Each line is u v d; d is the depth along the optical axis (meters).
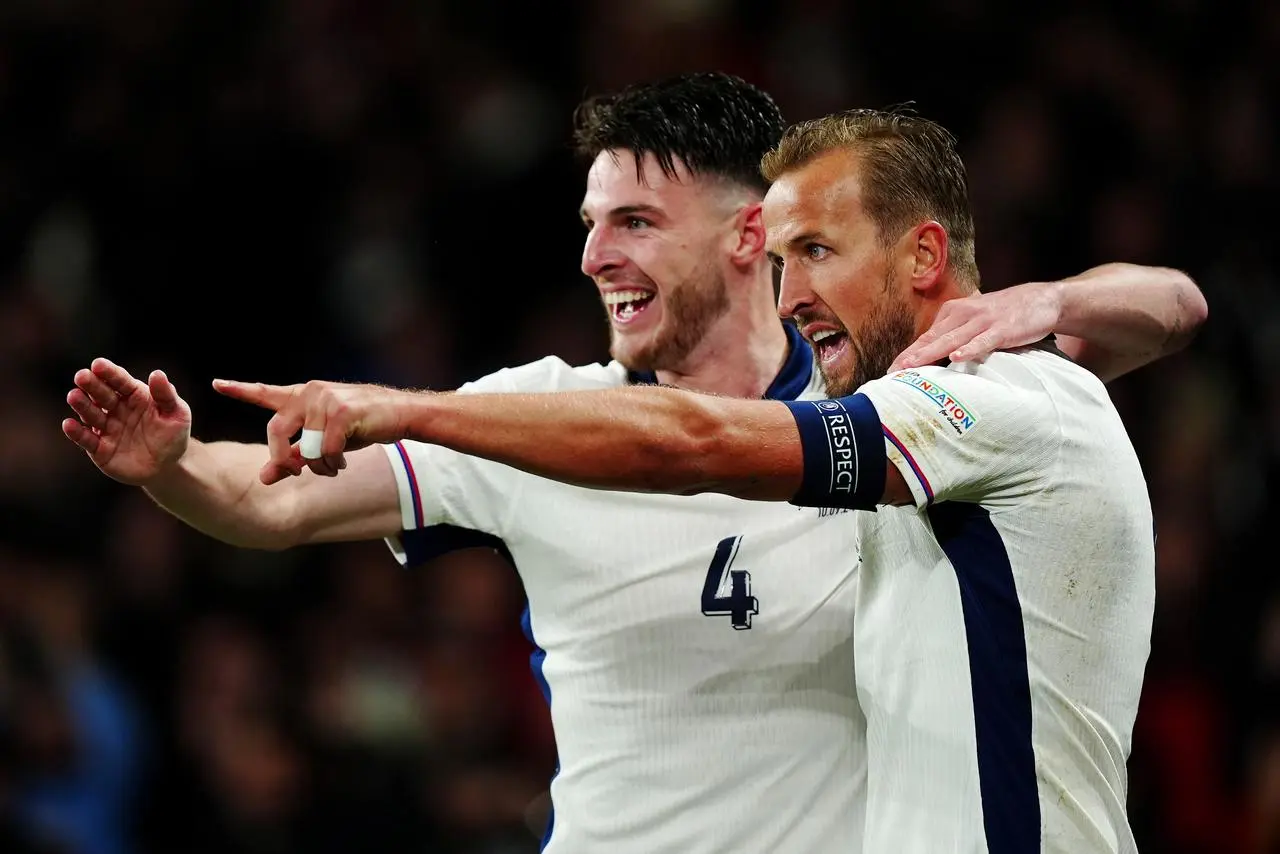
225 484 12.19
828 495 10.28
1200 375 29.53
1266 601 26.59
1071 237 31.88
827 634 12.40
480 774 23.78
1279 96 34.78
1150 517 11.28
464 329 31.66
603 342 31.03
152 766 24.50
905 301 11.39
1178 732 24.89
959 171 11.59
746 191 13.19
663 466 10.01
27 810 22.58
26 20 34.41
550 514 12.80
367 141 33.53
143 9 34.84
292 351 31.78
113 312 31.55
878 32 34.38
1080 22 34.81
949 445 10.36
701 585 12.51
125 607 26.17
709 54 33.28
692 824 12.48
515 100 33.47
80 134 33.25
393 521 12.90
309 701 24.84
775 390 13.30
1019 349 11.34
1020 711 10.70
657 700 12.57
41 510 26.08
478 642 25.38
